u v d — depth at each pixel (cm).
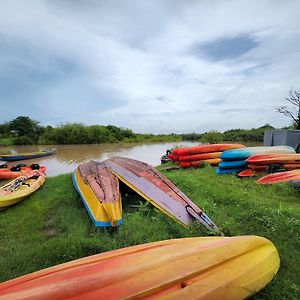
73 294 193
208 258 240
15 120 4212
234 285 226
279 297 263
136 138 5188
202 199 559
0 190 640
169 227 427
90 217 480
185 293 206
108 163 736
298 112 2123
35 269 329
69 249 358
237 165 841
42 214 537
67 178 877
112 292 196
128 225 432
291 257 328
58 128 4175
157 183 570
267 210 464
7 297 192
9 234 447
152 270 221
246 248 263
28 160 1791
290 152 896
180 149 1043
